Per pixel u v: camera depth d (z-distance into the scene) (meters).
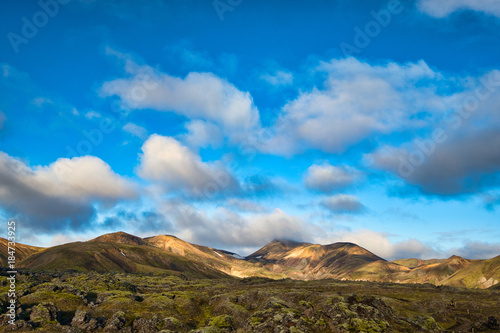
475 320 140.00
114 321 110.88
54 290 135.00
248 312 130.62
